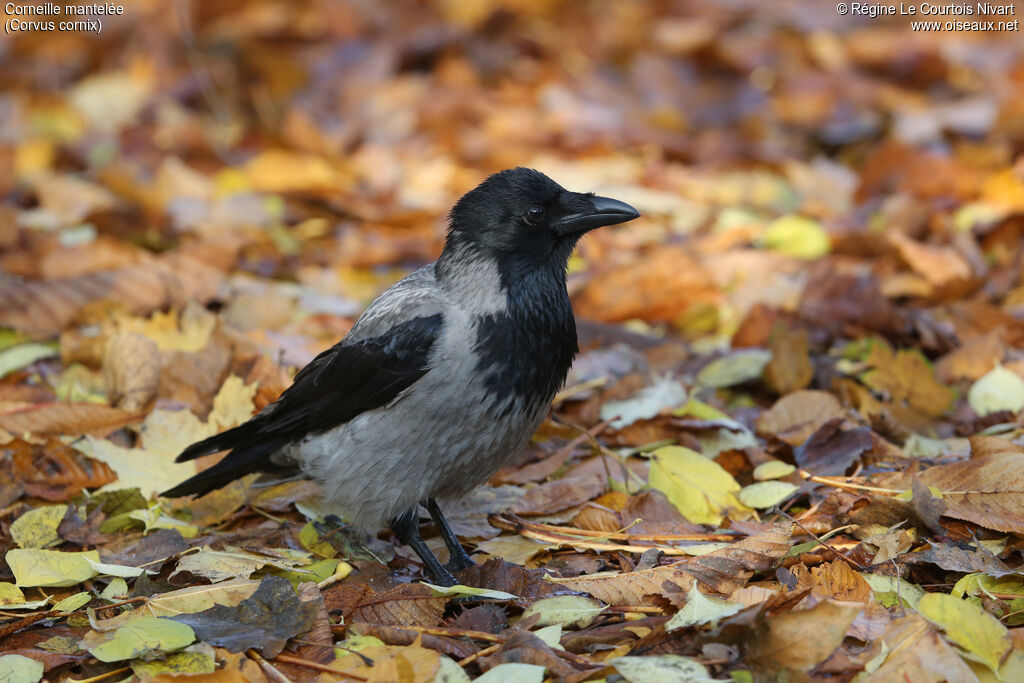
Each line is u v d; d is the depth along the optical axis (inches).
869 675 239.6
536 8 872.3
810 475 339.6
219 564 298.5
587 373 432.5
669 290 493.7
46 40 835.4
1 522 330.6
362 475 319.6
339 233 606.5
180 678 242.7
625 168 685.3
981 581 276.2
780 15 913.5
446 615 292.5
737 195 649.0
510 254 317.7
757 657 238.8
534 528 329.7
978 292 485.7
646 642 253.6
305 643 264.1
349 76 799.7
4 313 449.7
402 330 311.0
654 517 330.6
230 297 494.9
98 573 296.7
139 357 398.0
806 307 462.0
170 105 755.4
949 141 688.4
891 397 401.1
